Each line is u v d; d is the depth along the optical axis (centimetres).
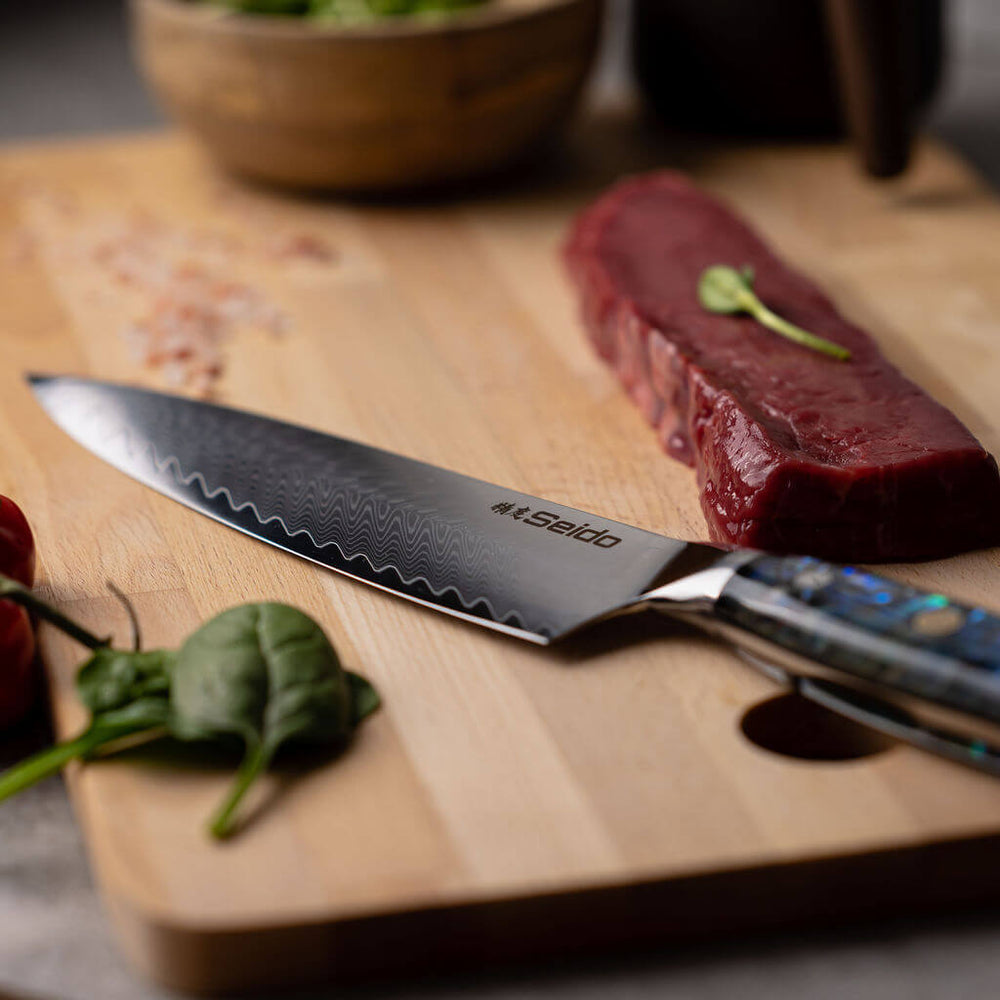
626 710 98
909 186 197
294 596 112
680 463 132
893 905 88
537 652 104
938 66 208
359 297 168
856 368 128
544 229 188
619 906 85
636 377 140
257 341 157
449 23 181
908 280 169
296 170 193
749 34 203
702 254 156
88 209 195
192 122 196
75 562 117
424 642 106
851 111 188
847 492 111
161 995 84
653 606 102
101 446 133
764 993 83
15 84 275
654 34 211
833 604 93
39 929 88
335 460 126
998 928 88
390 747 95
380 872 85
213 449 129
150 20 192
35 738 105
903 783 91
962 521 114
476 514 115
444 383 148
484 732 96
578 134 221
